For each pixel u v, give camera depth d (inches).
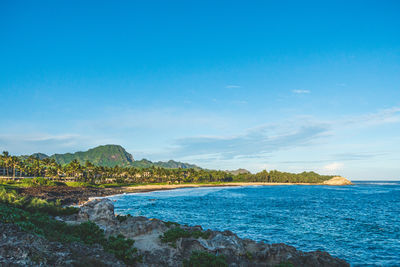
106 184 7372.1
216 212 2687.0
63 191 4293.8
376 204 3604.8
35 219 1058.1
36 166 6702.8
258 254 996.6
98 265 750.5
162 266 865.5
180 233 1067.3
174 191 6638.8
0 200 1505.9
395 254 1325.0
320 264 997.2
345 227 1951.3
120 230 1115.9
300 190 7431.1
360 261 1229.1
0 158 5556.1
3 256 639.8
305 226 1967.3
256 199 4291.3
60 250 775.7
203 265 844.0
